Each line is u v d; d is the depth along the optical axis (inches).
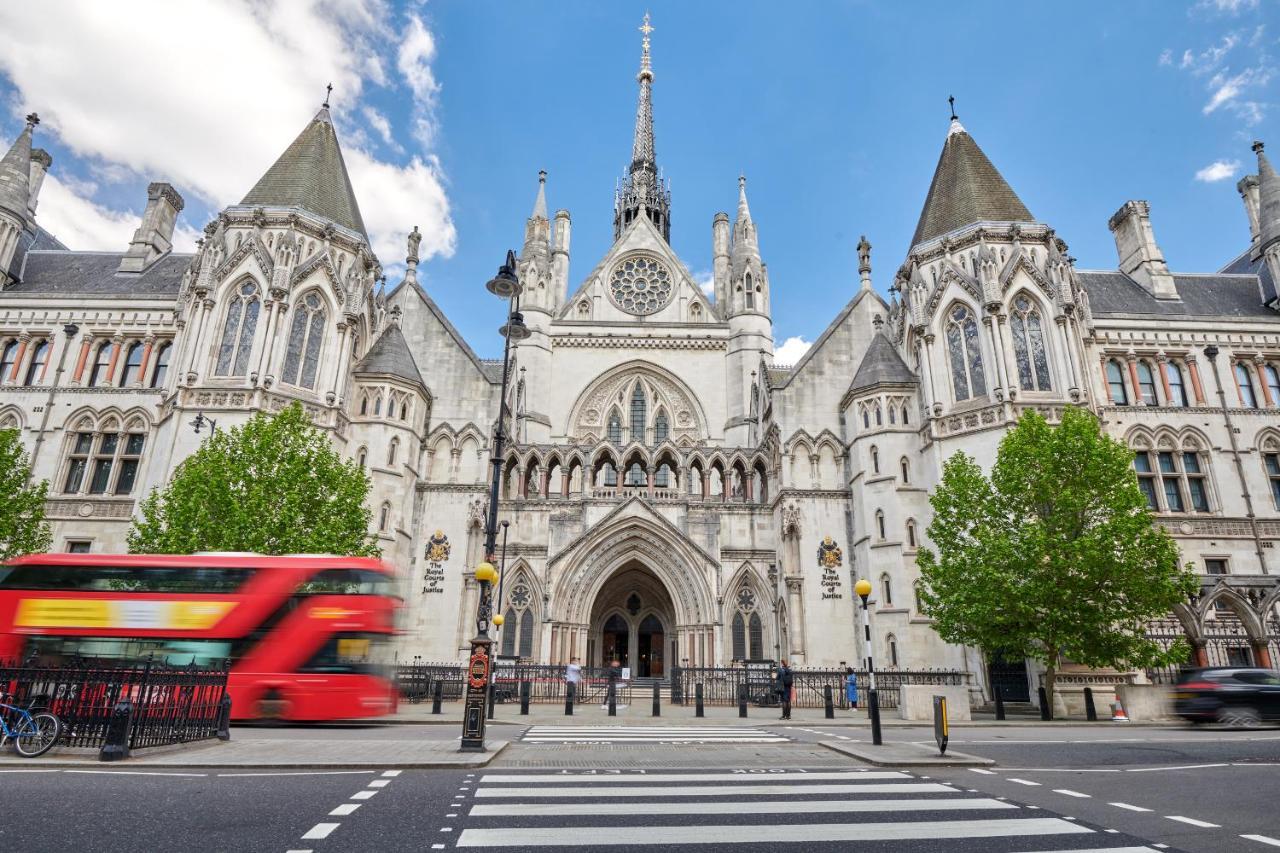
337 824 358.9
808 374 1807.3
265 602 890.1
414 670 1369.3
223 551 1083.3
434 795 434.6
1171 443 1653.5
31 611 867.4
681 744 722.8
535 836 341.4
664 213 3196.4
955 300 1558.8
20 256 1886.1
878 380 1628.9
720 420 2098.9
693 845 330.0
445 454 1733.5
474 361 1813.5
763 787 473.1
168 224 2054.6
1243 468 1632.6
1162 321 1733.5
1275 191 1834.4
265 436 1200.2
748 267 2197.3
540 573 1614.2
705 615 1571.1
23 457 1581.0
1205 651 1378.0
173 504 1155.9
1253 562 1553.9
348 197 1744.6
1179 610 1398.9
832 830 359.3
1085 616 1093.1
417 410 1686.8
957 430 1486.2
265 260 1491.1
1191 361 1722.4
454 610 1585.9
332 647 879.7
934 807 414.9
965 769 561.0
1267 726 952.9
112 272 1914.4
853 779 509.7
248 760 540.7
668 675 1877.5
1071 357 1449.3
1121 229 2011.6
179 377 1444.4
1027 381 1454.2
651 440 2106.3
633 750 668.1
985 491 1229.1
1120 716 1113.4
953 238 1606.8
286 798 419.8
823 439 1739.7
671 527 1621.6
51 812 373.4
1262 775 542.0
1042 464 1178.0
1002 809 411.5
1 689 588.7
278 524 1118.4
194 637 869.2
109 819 361.7
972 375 1508.4
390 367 1631.4
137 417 1642.5
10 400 1649.9
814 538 1640.0
